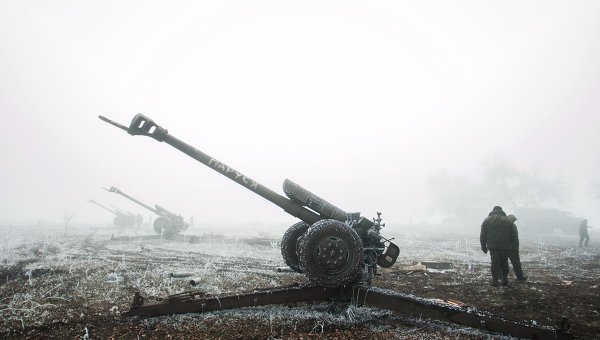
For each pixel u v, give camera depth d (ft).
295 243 18.34
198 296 13.97
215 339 11.14
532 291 19.77
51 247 39.63
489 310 15.75
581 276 25.34
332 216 16.08
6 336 11.55
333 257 13.57
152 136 15.29
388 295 13.05
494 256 21.77
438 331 12.12
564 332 10.46
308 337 11.34
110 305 15.14
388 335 11.66
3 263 26.99
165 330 11.92
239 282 20.79
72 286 18.86
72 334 11.68
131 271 24.00
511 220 21.77
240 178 16.01
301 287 13.89
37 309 14.48
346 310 13.67
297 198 15.98
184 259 31.32
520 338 11.25
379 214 16.31
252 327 12.24
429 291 19.47
